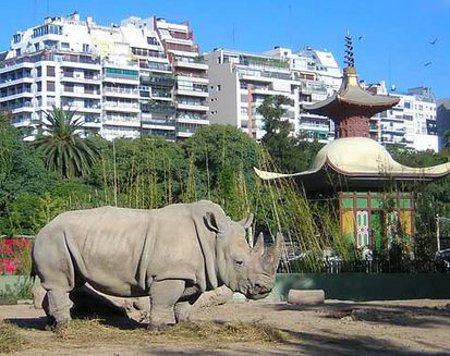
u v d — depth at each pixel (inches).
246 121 5408.5
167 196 1038.4
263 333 417.7
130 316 512.4
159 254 422.3
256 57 5615.2
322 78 6338.6
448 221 1438.2
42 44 5319.9
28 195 1779.0
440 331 468.8
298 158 2783.0
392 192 1098.7
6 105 5078.7
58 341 396.8
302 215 977.5
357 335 443.5
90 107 5073.8
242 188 1018.7
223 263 425.4
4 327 416.5
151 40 5644.7
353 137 1315.2
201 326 430.6
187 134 5315.0
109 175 2186.3
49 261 431.8
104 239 428.8
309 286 830.5
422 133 7234.3
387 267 909.8
